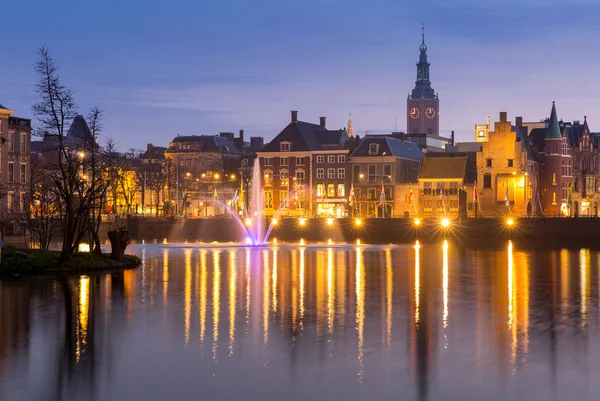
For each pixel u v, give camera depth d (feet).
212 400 99.30
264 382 106.32
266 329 139.95
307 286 205.67
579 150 633.61
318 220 531.09
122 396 100.63
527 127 643.45
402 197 619.26
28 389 103.19
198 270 252.21
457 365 114.73
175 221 556.51
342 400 99.30
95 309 161.58
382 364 115.24
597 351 123.24
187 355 120.06
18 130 449.06
